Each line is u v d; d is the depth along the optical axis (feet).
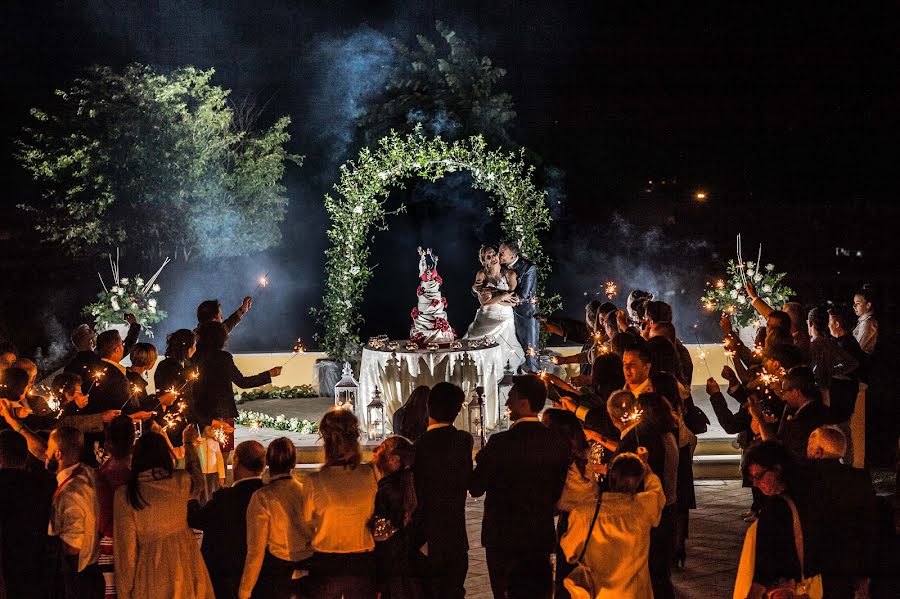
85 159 92.02
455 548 21.17
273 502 19.70
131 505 19.42
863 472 18.57
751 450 17.28
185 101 97.76
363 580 19.62
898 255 86.02
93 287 99.96
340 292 54.65
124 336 54.85
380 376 44.91
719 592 25.68
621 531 18.48
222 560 20.98
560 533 22.45
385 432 44.80
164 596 19.49
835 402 32.14
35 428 26.53
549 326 36.91
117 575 19.53
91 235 92.89
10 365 28.60
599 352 33.78
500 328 49.62
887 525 19.99
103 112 92.99
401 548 20.35
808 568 18.21
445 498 21.11
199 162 94.84
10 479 22.00
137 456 19.80
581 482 20.86
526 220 54.80
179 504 19.85
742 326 54.08
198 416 32.17
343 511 19.48
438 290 47.50
